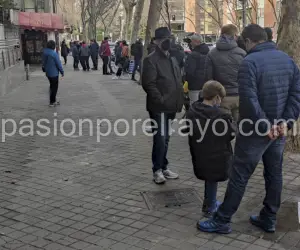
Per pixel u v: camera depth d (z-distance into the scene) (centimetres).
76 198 514
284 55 389
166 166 575
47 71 1178
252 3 1909
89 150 730
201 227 416
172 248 387
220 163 429
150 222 442
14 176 600
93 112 1096
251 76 375
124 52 2156
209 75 612
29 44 2991
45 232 427
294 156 638
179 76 544
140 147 742
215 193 448
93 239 409
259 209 466
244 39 394
